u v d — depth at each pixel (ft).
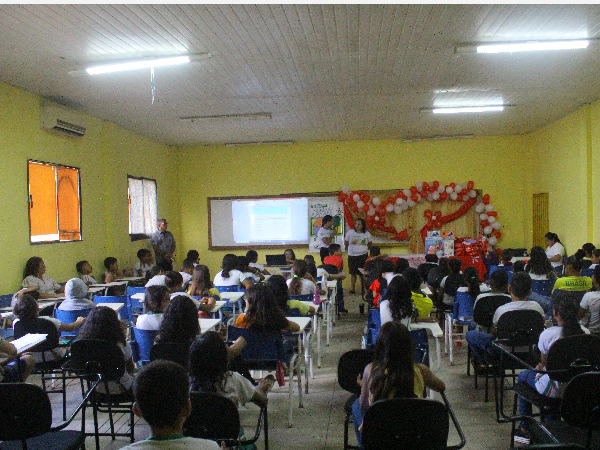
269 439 11.86
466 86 22.76
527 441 10.92
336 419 13.03
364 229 34.12
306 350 15.20
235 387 8.55
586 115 27.25
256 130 32.91
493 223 35.91
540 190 34.63
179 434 5.57
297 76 20.70
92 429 12.55
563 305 9.86
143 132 32.68
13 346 10.75
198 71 19.67
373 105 26.25
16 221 21.43
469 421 12.65
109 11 13.84
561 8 14.37
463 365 17.56
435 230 35.68
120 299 19.29
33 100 22.61
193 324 11.19
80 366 10.64
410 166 37.60
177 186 39.83
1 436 7.64
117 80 20.68
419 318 14.06
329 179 38.32
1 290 20.45
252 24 15.02
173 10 13.87
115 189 29.86
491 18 14.98
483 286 18.65
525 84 22.58
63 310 16.42
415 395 7.73
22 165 21.85
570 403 7.79
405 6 13.94
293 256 27.43
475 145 37.11
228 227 39.37
